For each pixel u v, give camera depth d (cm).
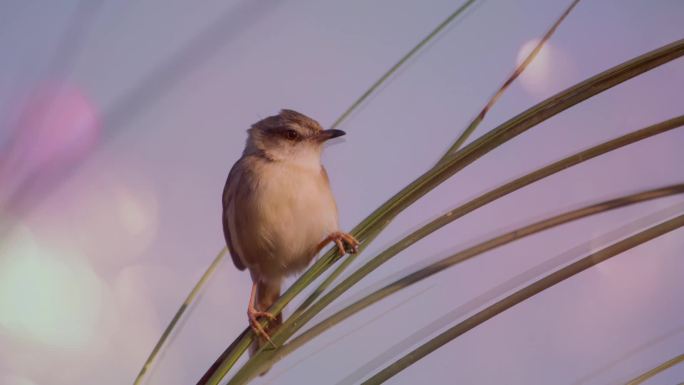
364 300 152
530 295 143
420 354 143
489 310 144
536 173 146
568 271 143
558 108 142
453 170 155
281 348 149
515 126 147
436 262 155
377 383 143
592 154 144
